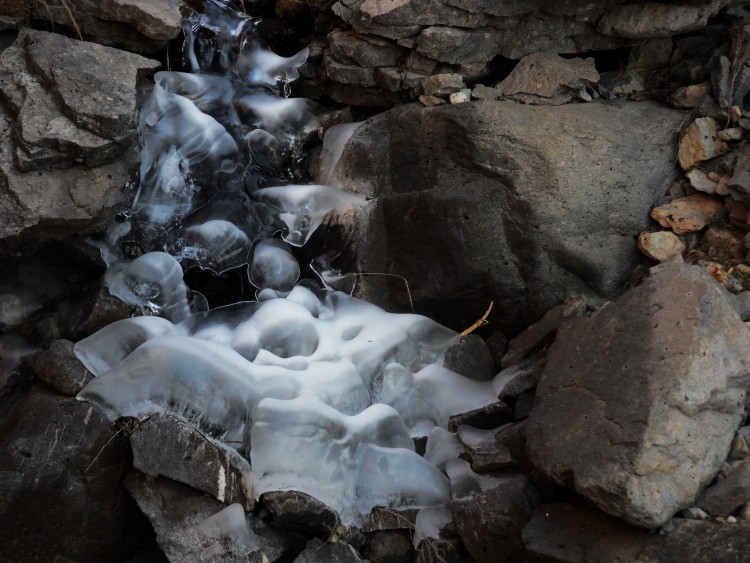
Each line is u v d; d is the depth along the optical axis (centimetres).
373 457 326
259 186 399
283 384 327
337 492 318
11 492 313
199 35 408
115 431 325
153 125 369
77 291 366
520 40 372
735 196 334
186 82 393
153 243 374
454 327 379
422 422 351
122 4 373
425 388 354
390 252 377
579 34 377
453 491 320
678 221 347
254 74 409
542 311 359
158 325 348
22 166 327
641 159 358
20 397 341
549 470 290
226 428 323
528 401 337
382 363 355
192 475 312
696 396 279
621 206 353
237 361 327
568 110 362
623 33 370
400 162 373
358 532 320
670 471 273
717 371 285
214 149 381
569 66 369
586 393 296
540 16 369
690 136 353
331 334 361
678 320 290
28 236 333
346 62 389
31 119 330
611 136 356
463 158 357
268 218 390
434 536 317
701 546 267
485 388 356
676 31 364
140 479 321
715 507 278
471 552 307
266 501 310
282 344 353
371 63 383
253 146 398
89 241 357
